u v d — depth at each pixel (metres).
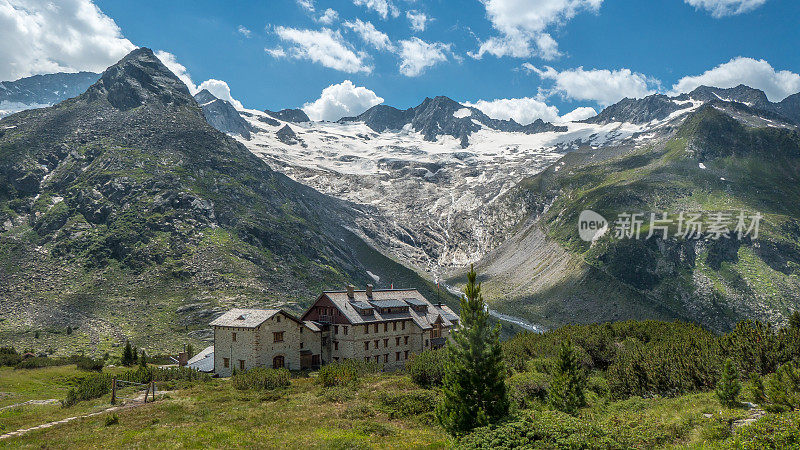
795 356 42.28
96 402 55.09
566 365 43.00
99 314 181.88
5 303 182.25
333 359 89.19
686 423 28.09
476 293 33.41
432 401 44.31
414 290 105.25
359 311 90.38
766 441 20.73
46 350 145.00
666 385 45.09
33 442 36.47
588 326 81.69
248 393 55.22
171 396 55.97
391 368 91.94
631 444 25.42
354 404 46.94
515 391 45.16
